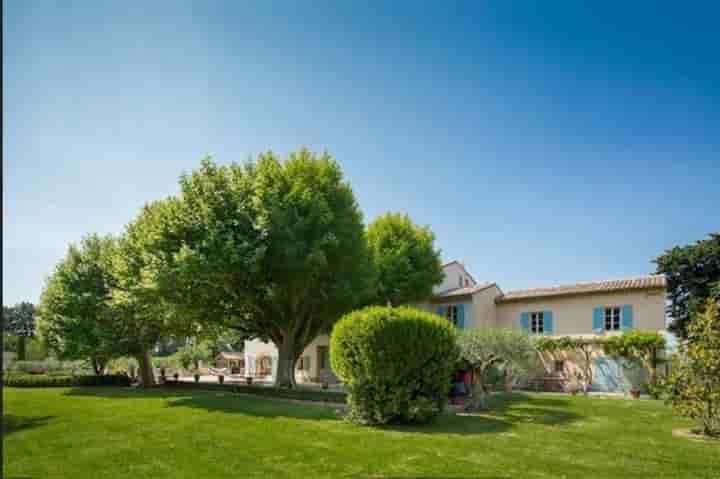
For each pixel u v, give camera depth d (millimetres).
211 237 19375
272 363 42500
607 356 26359
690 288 27641
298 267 20250
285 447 10383
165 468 8891
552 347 27750
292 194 21109
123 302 24656
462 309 31516
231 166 22250
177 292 21141
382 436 11578
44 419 14602
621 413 16703
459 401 19812
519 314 30797
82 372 42750
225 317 24188
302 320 24656
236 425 13078
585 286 28891
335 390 26078
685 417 14578
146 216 24406
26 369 43938
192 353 49500
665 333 24750
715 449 10953
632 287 25953
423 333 13922
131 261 23594
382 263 31125
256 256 19031
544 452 10211
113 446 10672
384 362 13531
